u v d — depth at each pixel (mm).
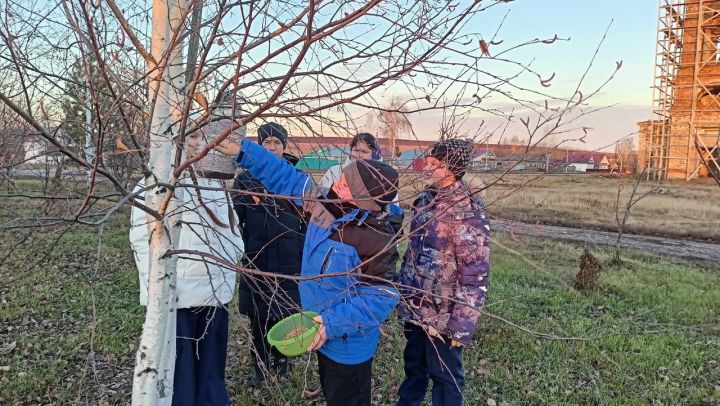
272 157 2383
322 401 3488
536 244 10195
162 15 1658
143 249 2529
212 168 2201
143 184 1906
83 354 4234
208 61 1614
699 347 4680
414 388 3045
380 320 2051
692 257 9562
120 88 1516
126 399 3484
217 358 2723
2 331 4727
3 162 1525
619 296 6426
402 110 1490
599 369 4168
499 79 1389
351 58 1416
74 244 8094
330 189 2133
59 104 1578
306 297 2236
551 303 5977
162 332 1784
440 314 2609
